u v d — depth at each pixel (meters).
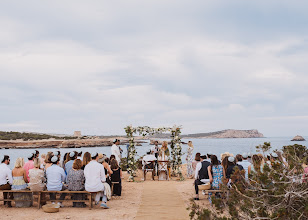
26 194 9.27
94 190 8.95
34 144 143.62
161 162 16.50
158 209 9.02
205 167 10.29
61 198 9.43
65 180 10.31
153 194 11.82
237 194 6.45
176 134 17.50
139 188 13.48
